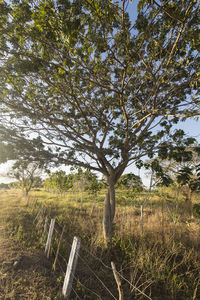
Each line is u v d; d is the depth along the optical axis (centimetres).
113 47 402
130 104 604
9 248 491
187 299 336
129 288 370
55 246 516
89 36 342
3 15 373
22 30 375
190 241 558
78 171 1034
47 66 456
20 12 349
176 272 425
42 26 319
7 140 515
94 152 604
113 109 655
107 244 522
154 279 392
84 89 564
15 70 441
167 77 506
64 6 306
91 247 507
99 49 369
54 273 393
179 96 559
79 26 310
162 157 593
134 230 642
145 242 533
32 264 419
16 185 1858
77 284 360
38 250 503
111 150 621
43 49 376
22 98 529
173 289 369
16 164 557
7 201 1368
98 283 382
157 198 1046
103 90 601
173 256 488
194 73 457
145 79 464
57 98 606
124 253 496
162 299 343
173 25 347
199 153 532
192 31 338
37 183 1566
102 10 301
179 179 436
